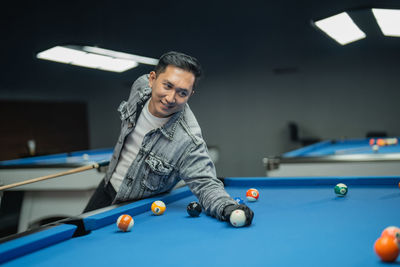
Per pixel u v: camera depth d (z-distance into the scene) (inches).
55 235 45.6
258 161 284.8
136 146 75.2
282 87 277.9
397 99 253.1
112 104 314.5
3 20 259.0
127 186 71.1
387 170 108.4
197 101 296.8
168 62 59.8
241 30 283.4
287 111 277.3
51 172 127.9
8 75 261.3
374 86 257.8
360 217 54.7
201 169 63.4
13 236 44.2
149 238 47.7
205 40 289.6
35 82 278.4
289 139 277.1
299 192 78.4
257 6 278.8
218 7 285.9
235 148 289.6
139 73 304.7
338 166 111.8
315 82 270.4
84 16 293.4
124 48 295.4
